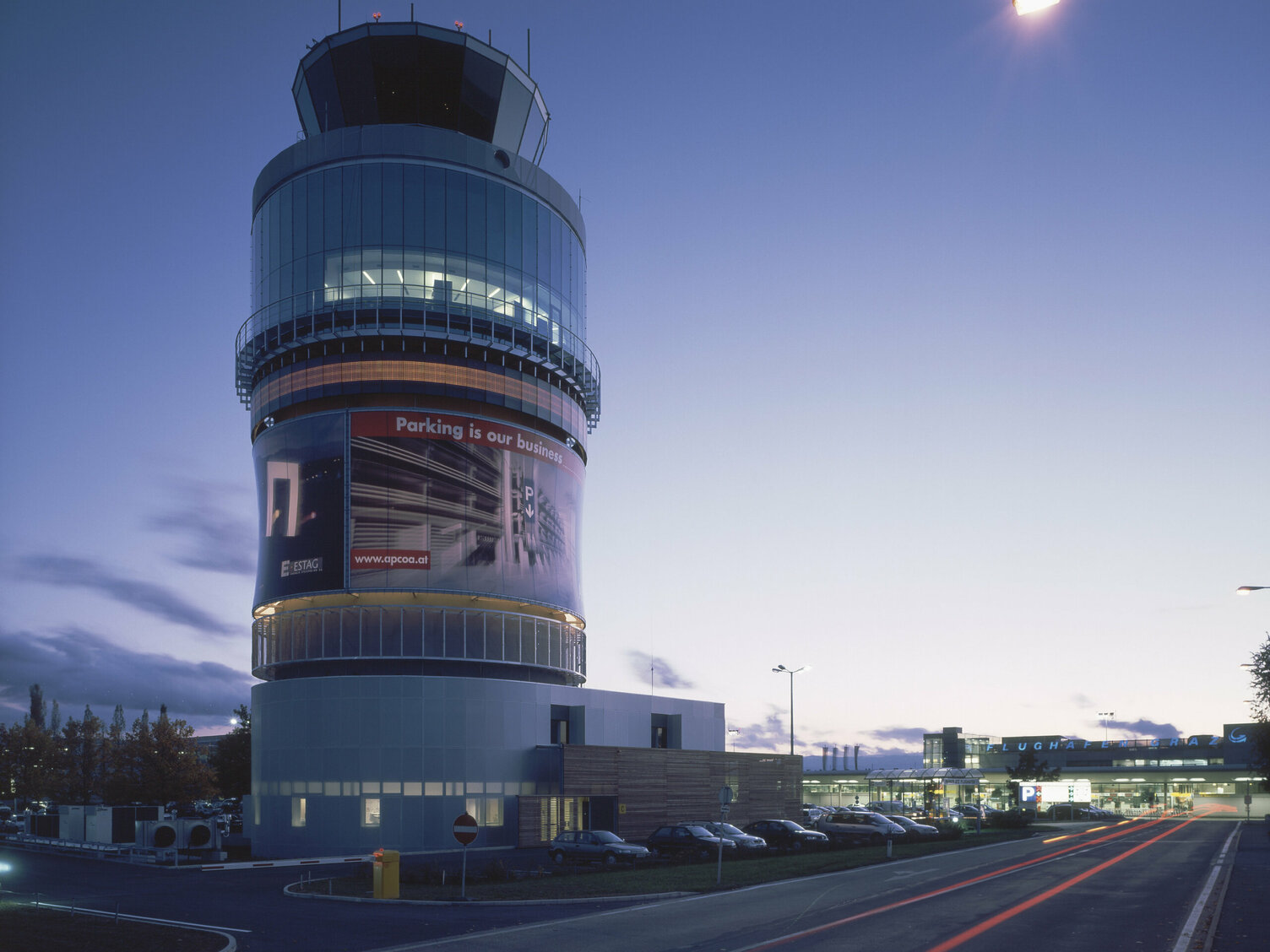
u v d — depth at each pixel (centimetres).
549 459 6388
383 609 5703
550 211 6675
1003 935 2156
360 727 5284
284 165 6334
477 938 2208
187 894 3341
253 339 6312
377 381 5903
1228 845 5650
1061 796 10569
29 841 6059
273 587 5900
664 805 6091
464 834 3002
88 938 2258
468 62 6353
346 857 4953
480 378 6131
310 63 6481
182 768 7894
